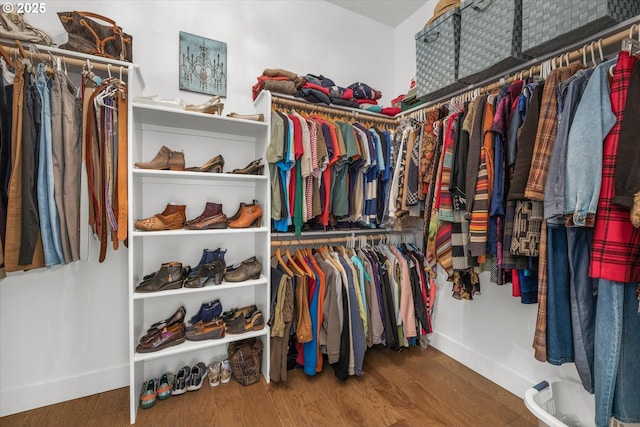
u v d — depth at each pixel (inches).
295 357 68.3
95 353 59.9
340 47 88.1
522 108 42.4
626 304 33.7
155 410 54.4
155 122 61.4
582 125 33.8
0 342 52.8
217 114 60.2
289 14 79.7
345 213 68.5
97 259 59.6
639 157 29.7
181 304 66.9
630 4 38.6
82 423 51.1
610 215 32.1
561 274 38.7
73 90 51.2
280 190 62.6
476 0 53.0
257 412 54.1
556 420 39.6
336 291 62.5
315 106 70.9
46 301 55.9
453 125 51.6
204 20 68.7
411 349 79.7
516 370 61.2
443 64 60.4
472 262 49.1
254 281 62.3
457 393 60.7
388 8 89.3
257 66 75.0
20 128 43.3
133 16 61.7
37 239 45.1
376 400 57.9
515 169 40.0
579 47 43.3
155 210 64.2
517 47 47.7
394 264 73.9
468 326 71.6
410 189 61.8
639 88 31.0
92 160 49.8
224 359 70.6
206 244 69.5
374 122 83.1
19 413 53.4
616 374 33.4
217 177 61.2
